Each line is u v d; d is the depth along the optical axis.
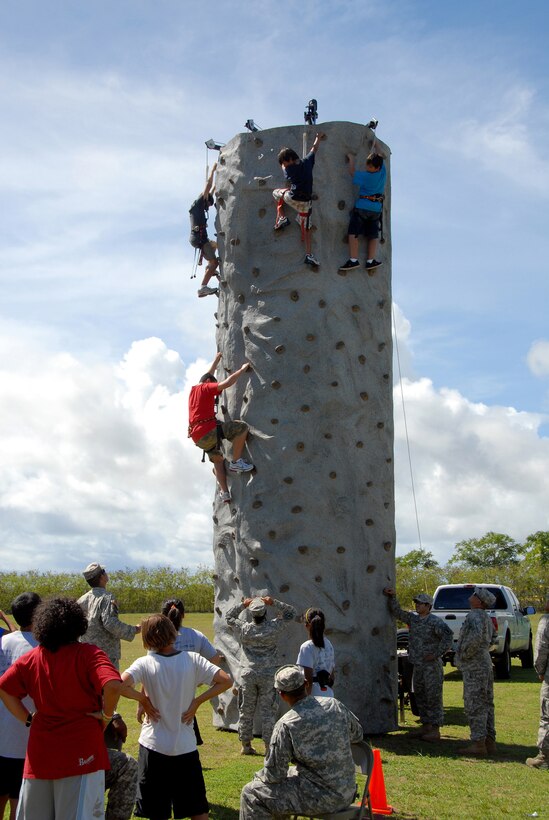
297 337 11.94
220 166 12.96
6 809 6.62
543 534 58.62
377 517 12.02
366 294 12.34
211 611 36.44
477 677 10.22
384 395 12.41
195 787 5.87
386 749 10.52
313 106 12.49
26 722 5.25
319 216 12.10
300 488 11.65
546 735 9.39
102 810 5.06
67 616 5.20
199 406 11.76
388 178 13.11
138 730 11.35
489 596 10.34
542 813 7.56
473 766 9.48
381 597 11.86
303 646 8.99
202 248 13.23
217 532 12.41
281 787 5.83
